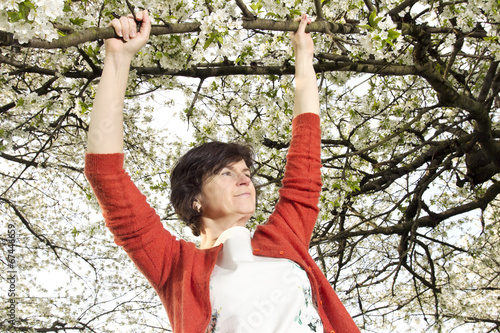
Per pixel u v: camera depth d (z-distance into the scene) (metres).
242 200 1.86
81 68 4.14
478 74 5.75
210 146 1.93
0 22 1.62
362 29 2.94
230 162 1.89
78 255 7.05
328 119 5.76
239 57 4.05
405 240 5.80
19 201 7.31
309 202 2.00
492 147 5.42
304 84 2.26
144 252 1.67
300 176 2.03
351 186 4.93
